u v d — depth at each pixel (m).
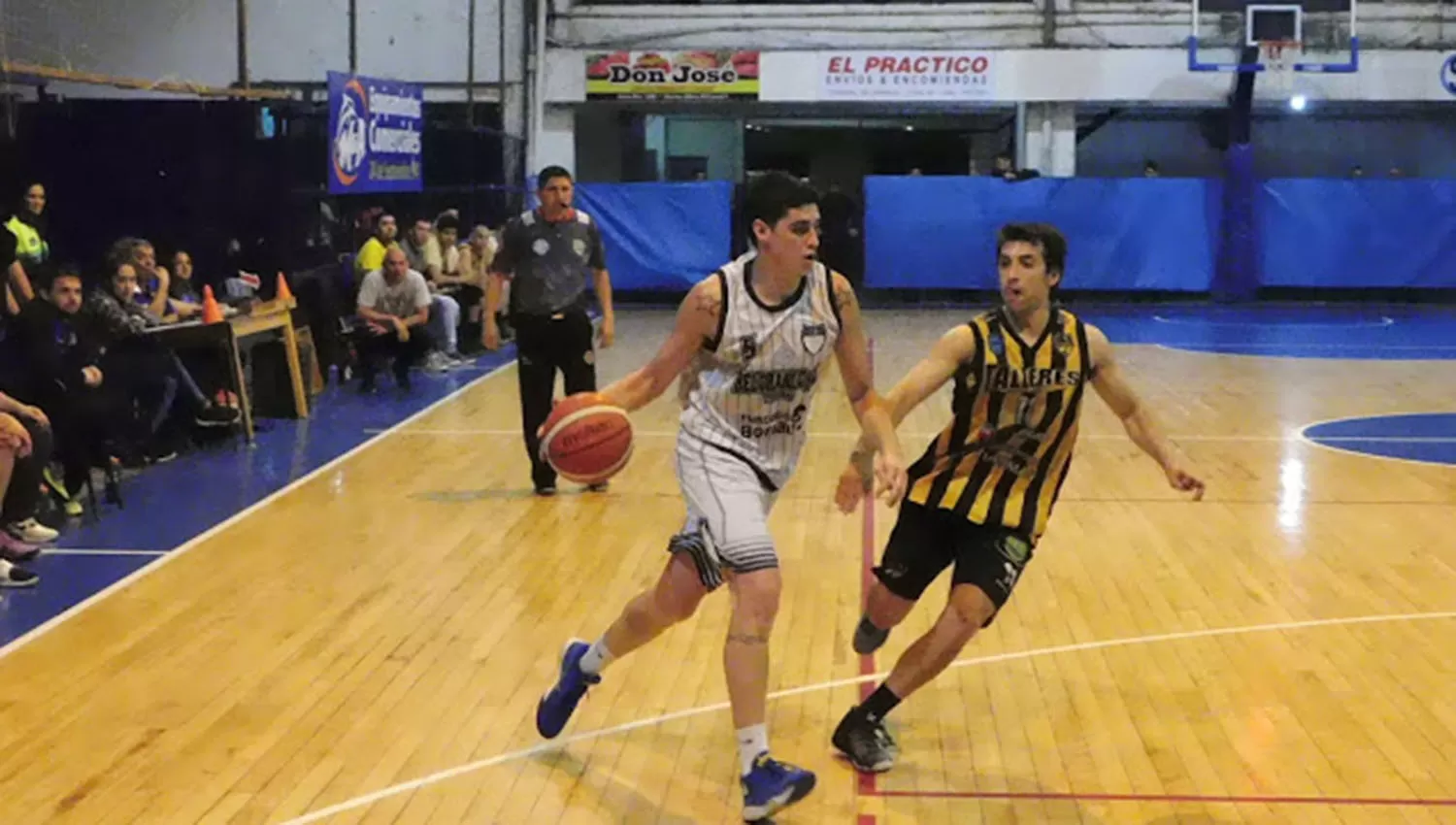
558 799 4.41
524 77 21.19
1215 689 5.40
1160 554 7.40
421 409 12.18
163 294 10.41
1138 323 19.50
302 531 7.87
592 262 8.65
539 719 4.76
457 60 20.88
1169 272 21.16
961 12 21.31
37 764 4.68
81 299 9.00
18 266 9.38
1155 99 21.27
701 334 4.23
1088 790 4.49
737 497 4.23
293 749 4.80
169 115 13.22
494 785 4.51
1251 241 21.08
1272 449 10.32
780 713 5.12
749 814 4.12
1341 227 20.97
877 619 4.76
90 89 18.73
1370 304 21.91
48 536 7.62
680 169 24.73
